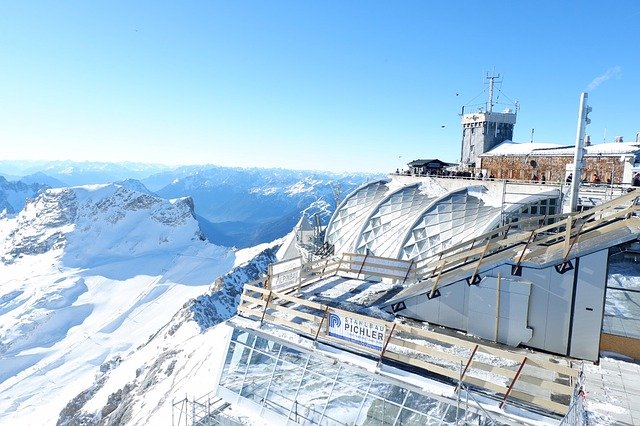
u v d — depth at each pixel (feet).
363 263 72.38
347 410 46.09
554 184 115.75
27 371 440.45
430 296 52.95
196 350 226.99
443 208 131.03
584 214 45.06
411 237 130.62
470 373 41.98
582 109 52.31
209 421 57.11
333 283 70.13
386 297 61.46
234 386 56.44
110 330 544.21
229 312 448.24
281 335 53.11
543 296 45.47
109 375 277.85
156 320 569.23
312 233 202.18
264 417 51.80
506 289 47.42
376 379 45.19
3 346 510.99
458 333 50.78
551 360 43.37
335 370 48.80
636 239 42.11
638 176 105.60
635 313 42.52
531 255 47.09
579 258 43.27
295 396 50.34
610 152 146.41
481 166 202.49
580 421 30.48
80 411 234.99
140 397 205.05
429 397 41.24
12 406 360.28
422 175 187.32
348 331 48.39
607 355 43.27
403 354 46.52
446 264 55.26
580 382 37.47
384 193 180.55
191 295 655.35
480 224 115.75
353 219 175.94
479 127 248.32
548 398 37.14
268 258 618.85
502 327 47.80
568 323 44.09
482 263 50.47
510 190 124.67
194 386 167.84
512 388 37.45
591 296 42.86
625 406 33.27
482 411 36.86
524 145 218.38
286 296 54.54
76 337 529.04
